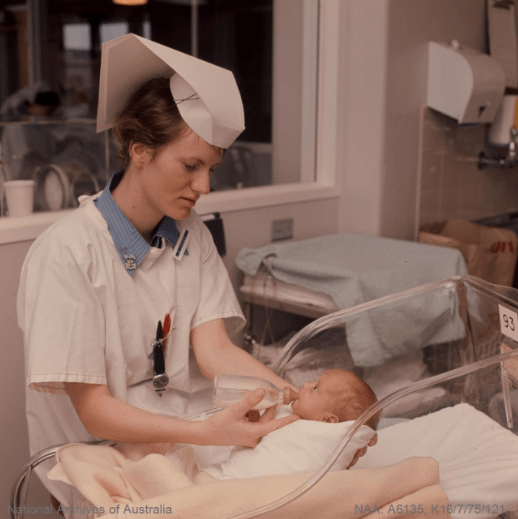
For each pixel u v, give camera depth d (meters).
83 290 1.16
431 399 1.08
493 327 1.35
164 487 0.97
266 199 2.31
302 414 1.17
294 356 1.45
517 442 1.04
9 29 3.11
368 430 0.99
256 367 1.35
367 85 2.45
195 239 1.42
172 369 1.38
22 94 3.04
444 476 1.01
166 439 1.11
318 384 1.19
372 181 2.50
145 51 1.19
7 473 1.72
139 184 1.24
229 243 2.23
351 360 1.45
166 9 3.31
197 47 3.25
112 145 2.23
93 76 3.32
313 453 1.03
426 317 1.47
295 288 2.08
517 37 3.01
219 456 1.20
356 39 2.45
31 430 1.36
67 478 1.06
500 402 1.09
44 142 2.18
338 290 1.92
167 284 1.33
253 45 2.91
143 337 1.30
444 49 2.53
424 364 1.47
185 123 1.15
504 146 2.90
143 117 1.18
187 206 1.23
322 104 2.56
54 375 1.11
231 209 2.20
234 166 2.64
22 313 1.28
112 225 1.25
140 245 1.27
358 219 2.57
